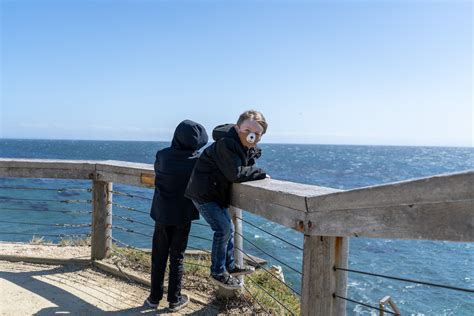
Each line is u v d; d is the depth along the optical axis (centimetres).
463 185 164
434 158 12650
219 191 332
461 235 168
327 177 5025
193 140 367
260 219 1978
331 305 262
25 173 491
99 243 489
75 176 484
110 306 381
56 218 1773
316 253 262
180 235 373
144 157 9531
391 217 199
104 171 470
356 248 1591
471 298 1097
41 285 421
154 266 379
